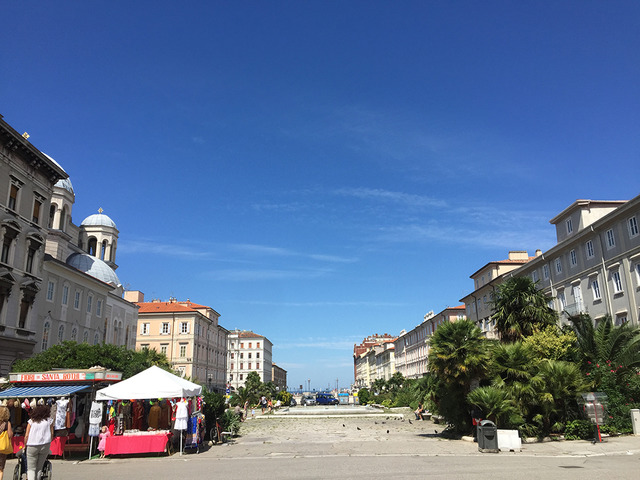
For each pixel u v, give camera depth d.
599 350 24.14
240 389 61.03
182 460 17.03
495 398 20.11
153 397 17.70
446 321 23.14
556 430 21.39
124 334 58.03
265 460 16.56
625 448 18.00
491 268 54.78
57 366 29.81
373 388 90.62
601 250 34.53
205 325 88.38
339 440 23.00
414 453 17.86
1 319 32.25
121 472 14.44
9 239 33.47
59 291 41.47
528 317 29.61
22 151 33.97
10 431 11.53
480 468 13.98
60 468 15.63
